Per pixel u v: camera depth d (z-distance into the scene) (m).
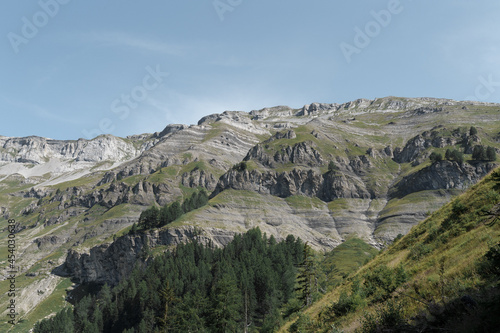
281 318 85.12
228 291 88.25
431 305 18.20
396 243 48.78
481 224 30.25
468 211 34.91
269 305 116.75
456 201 41.38
